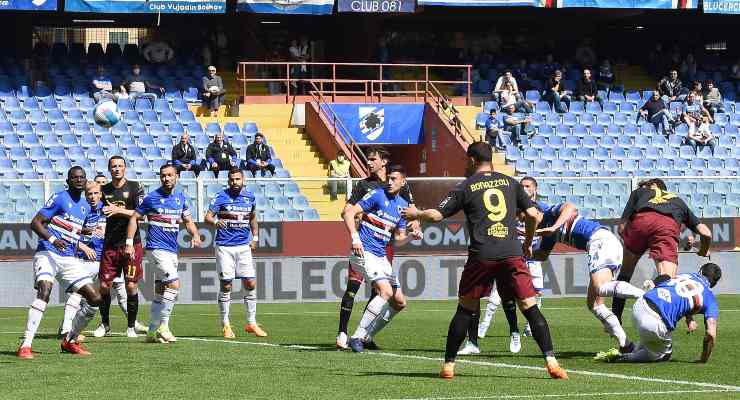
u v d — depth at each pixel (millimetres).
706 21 48344
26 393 11641
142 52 41562
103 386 12125
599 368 13625
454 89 42500
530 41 47500
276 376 12867
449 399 11047
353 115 39125
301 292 28047
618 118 41000
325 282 28219
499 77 43500
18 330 19938
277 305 26953
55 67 39969
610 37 48219
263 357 14945
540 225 15305
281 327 20375
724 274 29969
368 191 15398
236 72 42469
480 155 12297
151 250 17172
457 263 28781
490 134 37688
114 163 18016
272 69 42406
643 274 28859
